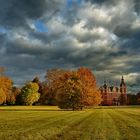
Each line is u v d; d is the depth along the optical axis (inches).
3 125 1567.4
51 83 5428.2
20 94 7357.3
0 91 4517.7
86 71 4576.8
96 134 1131.9
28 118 2224.4
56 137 1030.4
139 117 2420.0
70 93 4143.7
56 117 2359.7
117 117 2402.8
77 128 1390.3
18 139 977.5
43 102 7386.8
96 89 4522.6
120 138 1021.8
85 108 4859.7
